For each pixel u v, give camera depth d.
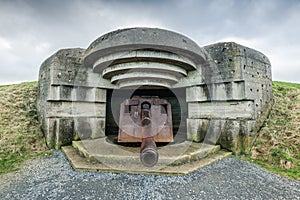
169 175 4.36
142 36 4.96
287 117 6.83
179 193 3.59
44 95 7.47
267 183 4.16
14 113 7.73
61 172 4.61
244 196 3.55
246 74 6.32
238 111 6.31
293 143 5.76
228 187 3.89
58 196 3.47
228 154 6.04
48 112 6.88
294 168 4.98
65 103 7.16
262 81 7.03
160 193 3.58
